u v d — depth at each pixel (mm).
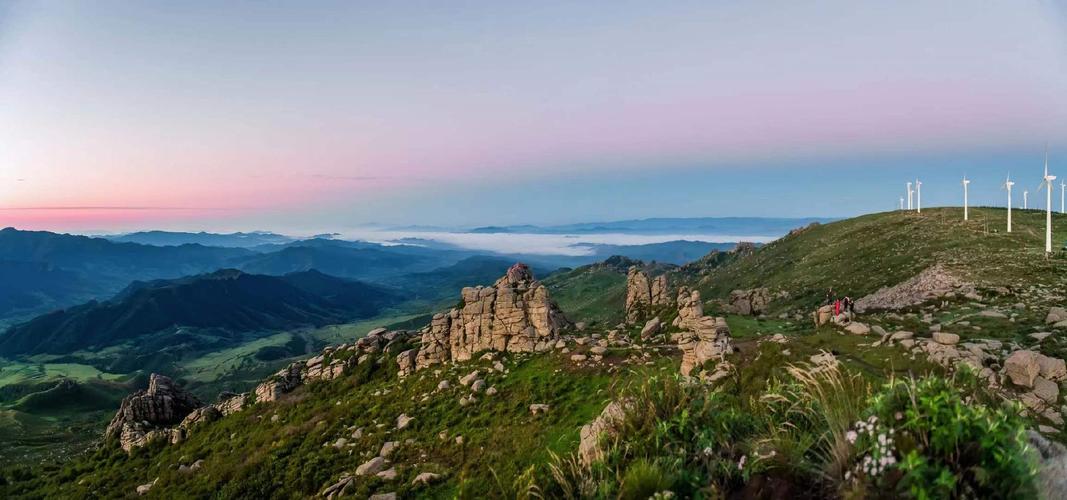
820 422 9125
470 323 54000
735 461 8945
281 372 66625
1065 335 30578
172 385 77562
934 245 85000
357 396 53781
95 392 191375
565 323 60156
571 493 9578
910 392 7574
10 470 63719
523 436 32531
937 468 6488
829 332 34594
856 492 6727
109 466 59281
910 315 45188
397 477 31234
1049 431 18938
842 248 109125
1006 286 51656
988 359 25766
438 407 42719
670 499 8070
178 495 41344
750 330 49031
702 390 11250
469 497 11180
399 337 65438
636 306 76000
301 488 35312
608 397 34281
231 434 55969
